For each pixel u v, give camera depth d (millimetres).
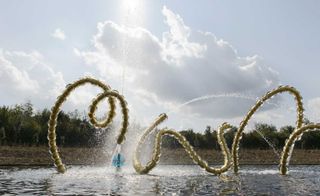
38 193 23594
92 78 32750
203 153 85938
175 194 24500
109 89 32562
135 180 31906
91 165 55656
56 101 33219
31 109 96062
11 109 86000
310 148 107250
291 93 37500
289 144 39250
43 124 90312
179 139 36750
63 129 85875
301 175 39625
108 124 33125
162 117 37500
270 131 109500
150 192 25031
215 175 38531
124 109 33844
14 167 48312
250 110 37719
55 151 35125
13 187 26406
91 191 24750
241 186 29312
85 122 91875
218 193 25344
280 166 40406
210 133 100000
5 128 79062
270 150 99000
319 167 62625
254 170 49688
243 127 38500
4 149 65312
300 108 37938
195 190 26641
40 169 44562
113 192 24531
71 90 32750
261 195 24719
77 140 86312
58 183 28938
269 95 37219
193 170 47562
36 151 66562
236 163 39750
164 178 34406
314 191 26797
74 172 38750
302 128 37625
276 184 30875
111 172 39438
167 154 79188
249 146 101750
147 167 36812
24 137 80188
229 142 98500
